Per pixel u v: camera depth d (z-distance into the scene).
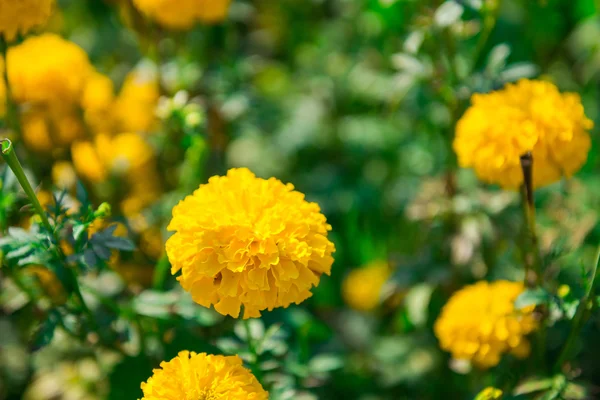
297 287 0.60
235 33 0.98
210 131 0.83
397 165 0.93
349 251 0.90
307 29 1.05
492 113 0.67
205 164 0.83
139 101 0.84
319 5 1.06
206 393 0.58
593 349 0.76
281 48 1.07
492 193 0.77
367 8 0.85
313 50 1.03
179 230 0.59
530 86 0.69
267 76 1.02
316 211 0.62
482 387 0.73
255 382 0.59
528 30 0.92
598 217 0.81
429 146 0.89
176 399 0.57
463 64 0.83
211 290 0.60
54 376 0.77
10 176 0.66
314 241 0.60
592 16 0.89
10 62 0.78
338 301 0.88
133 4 0.84
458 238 0.76
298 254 0.59
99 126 0.83
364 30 0.96
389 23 0.83
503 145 0.66
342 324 0.87
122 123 0.85
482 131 0.66
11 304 0.70
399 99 0.81
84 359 0.75
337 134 0.96
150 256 0.79
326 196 0.92
